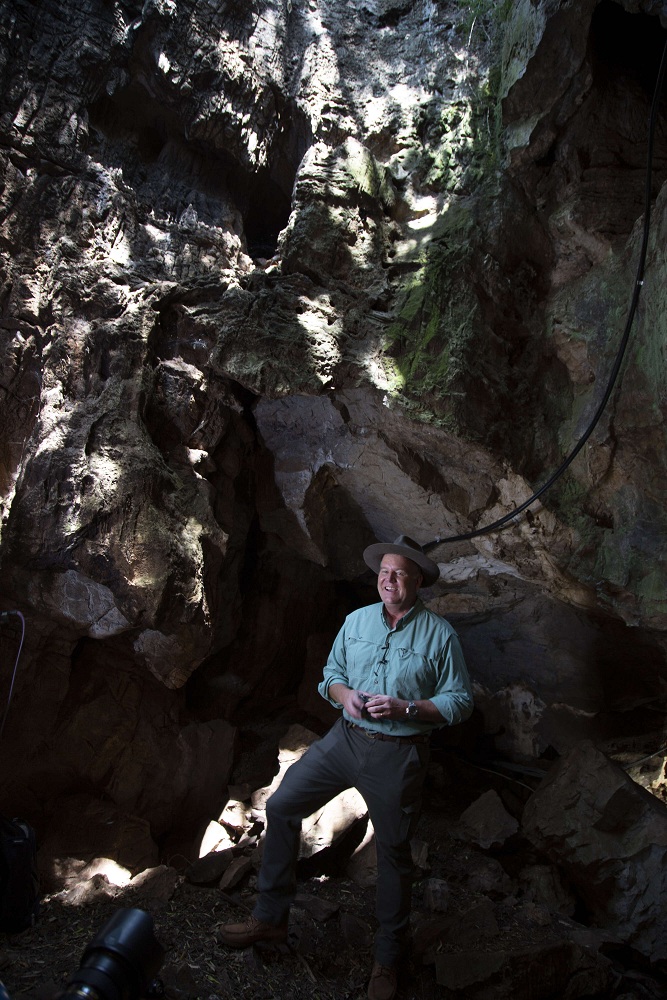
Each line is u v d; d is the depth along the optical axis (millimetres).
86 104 3605
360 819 3488
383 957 2564
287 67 4156
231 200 4137
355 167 3842
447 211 3936
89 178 3586
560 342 3713
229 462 3855
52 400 3334
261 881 2643
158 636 3379
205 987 2455
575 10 3332
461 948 2875
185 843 3576
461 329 3615
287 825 2623
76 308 3449
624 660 4637
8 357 3334
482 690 5191
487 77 4105
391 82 4262
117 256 3635
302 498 4059
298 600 4656
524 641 4840
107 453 3254
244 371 3412
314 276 3701
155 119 3932
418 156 4094
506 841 3645
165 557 3203
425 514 3984
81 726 3533
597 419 3373
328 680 2779
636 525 3412
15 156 3363
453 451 3570
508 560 3896
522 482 3625
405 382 3488
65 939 2648
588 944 3025
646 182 3305
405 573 2695
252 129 4043
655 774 4121
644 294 3326
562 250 3840
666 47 3283
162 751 3652
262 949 2701
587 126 3676
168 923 2793
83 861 3221
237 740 3998
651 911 3107
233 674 4344
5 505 3244
